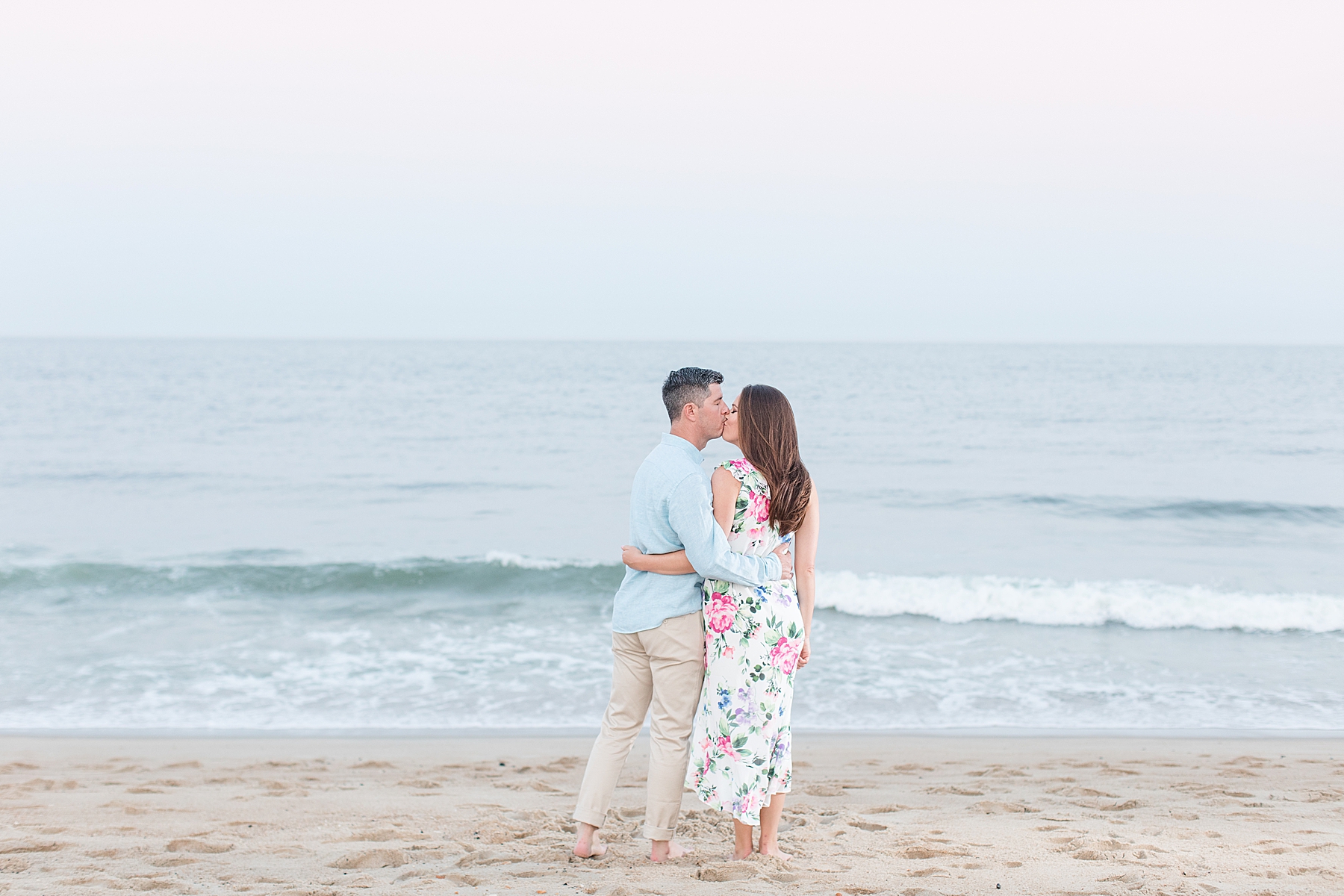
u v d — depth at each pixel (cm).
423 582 1197
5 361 7412
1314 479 2077
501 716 725
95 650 903
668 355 9400
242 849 352
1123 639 957
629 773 548
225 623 1010
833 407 3741
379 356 9231
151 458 2441
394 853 334
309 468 2302
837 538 1549
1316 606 1031
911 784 512
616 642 327
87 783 511
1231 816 418
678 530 300
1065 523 1677
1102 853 333
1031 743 641
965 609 1048
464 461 2420
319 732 682
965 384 4997
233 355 9406
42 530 1596
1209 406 3731
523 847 344
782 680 312
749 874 299
